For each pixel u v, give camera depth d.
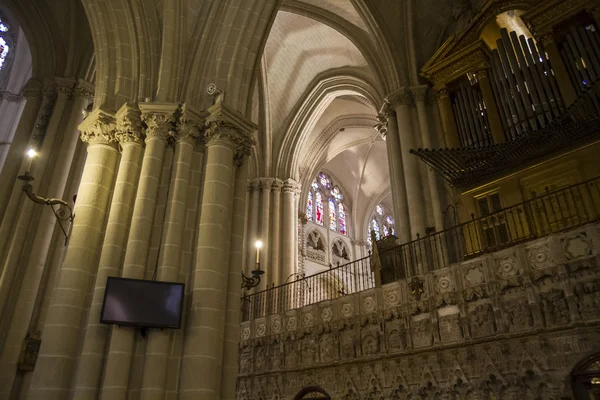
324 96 23.42
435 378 9.98
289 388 12.85
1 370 11.14
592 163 10.83
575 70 12.12
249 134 9.77
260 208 22.55
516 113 12.82
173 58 9.70
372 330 11.53
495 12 14.68
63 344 7.58
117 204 8.58
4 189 13.59
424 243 12.91
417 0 17.25
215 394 7.44
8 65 22.70
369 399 11.01
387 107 16.80
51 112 14.86
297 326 13.33
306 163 27.14
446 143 14.62
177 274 8.13
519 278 9.33
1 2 15.34
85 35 15.65
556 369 8.36
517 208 11.09
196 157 9.30
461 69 14.99
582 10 12.64
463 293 10.10
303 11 19.20
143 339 7.64
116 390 6.97
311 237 29.11
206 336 7.58
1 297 11.89
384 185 33.38
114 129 9.32
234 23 10.38
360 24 18.81
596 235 8.56
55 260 13.01
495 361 9.20
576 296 8.51
